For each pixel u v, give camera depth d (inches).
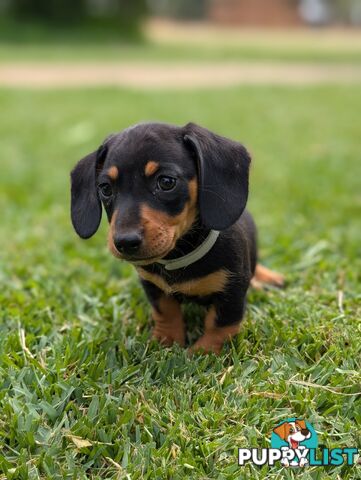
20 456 19.6
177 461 19.3
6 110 87.7
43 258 33.9
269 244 35.1
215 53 194.5
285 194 44.2
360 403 21.1
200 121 77.4
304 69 153.8
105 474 19.4
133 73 140.1
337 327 24.5
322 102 95.7
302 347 23.8
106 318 27.5
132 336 25.6
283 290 29.0
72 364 23.3
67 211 42.5
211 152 21.6
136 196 21.0
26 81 122.1
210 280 22.9
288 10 393.7
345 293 28.1
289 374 22.3
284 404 21.3
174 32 315.6
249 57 183.2
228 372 22.4
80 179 23.3
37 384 22.2
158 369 22.9
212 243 22.4
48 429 20.6
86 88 112.5
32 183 49.7
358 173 49.3
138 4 215.5
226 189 21.7
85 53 174.9
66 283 30.8
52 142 66.8
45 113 85.4
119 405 21.4
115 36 210.1
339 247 34.1
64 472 19.1
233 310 23.5
